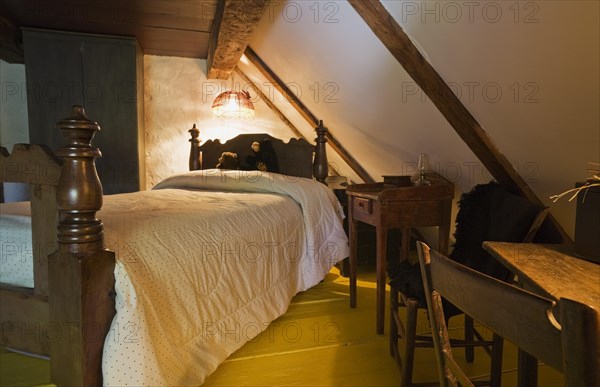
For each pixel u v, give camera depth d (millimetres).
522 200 1449
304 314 2172
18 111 3539
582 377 365
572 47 1094
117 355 1040
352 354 1722
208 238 1488
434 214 1863
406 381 1373
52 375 1078
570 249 1144
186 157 3818
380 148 2631
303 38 2230
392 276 1570
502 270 1398
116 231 1220
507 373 1569
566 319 376
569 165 1464
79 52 3072
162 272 1216
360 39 1819
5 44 2904
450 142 1935
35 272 1292
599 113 1202
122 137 3219
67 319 1030
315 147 3076
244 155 3412
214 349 1421
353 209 2195
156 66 3668
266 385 1477
